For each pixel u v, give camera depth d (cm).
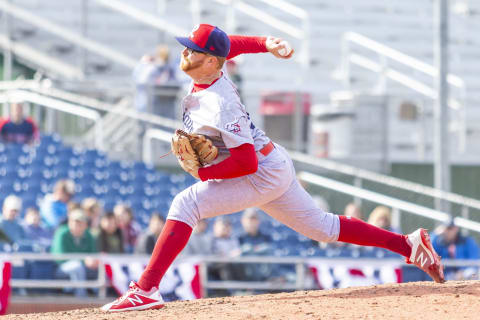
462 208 6328
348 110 5847
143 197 5069
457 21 8456
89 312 1816
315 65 7688
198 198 1742
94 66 7519
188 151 1653
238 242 4053
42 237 3972
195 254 3859
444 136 4897
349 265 3566
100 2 7756
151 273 1766
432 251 1866
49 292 3497
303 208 1786
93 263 3500
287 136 5697
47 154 5134
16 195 4831
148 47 7750
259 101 5622
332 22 8106
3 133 5112
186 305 1867
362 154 5869
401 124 6500
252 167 1664
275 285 3616
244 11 7569
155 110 5497
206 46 1644
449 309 1673
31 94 5359
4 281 3369
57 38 7638
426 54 8056
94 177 5081
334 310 1694
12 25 7606
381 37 8088
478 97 7638
